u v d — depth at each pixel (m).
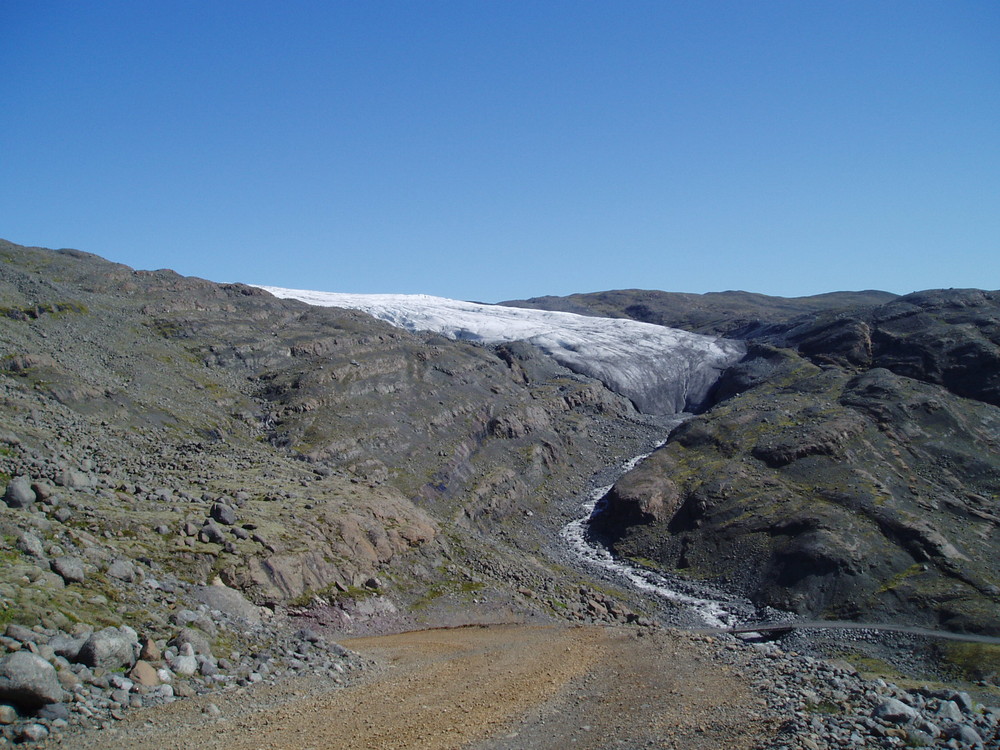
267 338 79.69
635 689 18.91
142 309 76.12
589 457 92.75
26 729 12.16
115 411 48.75
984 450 78.19
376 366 81.81
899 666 46.28
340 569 36.25
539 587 48.09
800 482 72.19
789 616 55.00
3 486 25.03
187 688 16.03
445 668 22.97
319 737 14.45
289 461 53.50
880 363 100.75
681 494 74.56
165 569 25.94
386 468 64.19
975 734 14.17
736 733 14.24
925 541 60.50
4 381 43.88
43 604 16.62
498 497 71.69
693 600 58.91
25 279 66.50
